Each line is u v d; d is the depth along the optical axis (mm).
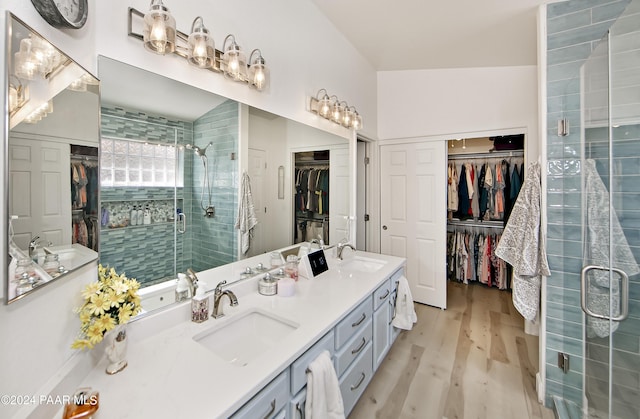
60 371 758
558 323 1741
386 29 2363
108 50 975
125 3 1021
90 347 802
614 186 1290
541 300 1819
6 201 572
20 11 625
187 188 1310
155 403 755
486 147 3766
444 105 3062
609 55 1320
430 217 3182
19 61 604
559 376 1722
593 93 1478
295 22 1934
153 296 1173
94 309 822
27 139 635
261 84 1549
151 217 1163
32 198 652
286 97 1879
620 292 1239
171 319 1178
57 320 751
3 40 564
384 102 3387
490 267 3682
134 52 1055
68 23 762
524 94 2686
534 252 1812
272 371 909
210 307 1320
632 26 1196
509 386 1892
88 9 896
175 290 1252
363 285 1761
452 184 3859
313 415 1094
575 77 1684
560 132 1733
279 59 1801
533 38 2203
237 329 1321
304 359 1094
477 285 3900
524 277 1894
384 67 3225
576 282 1693
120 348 896
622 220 1253
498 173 3580
